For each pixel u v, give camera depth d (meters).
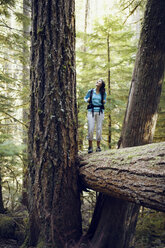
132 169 2.65
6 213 5.30
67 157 3.64
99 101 4.08
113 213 3.93
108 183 3.00
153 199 2.27
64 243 3.64
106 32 6.30
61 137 3.58
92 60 6.84
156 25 3.60
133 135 3.92
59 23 3.46
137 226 5.26
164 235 4.69
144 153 2.75
